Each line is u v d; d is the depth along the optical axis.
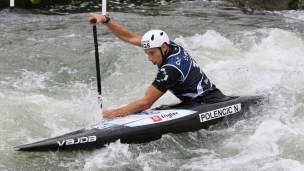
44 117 17.45
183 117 16.33
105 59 24.05
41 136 16.06
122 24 30.89
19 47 25.83
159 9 36.25
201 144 15.84
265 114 17.52
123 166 14.51
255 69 22.86
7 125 16.61
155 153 15.29
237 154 15.13
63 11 35.47
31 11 35.09
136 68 22.94
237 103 17.30
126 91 20.75
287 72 22.30
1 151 14.97
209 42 26.12
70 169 14.25
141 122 15.84
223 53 25.03
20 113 17.47
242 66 23.08
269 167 14.27
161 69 15.66
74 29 29.66
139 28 29.98
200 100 16.97
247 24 31.72
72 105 18.78
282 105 18.27
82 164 14.53
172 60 15.69
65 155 14.91
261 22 32.59
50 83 21.39
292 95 19.31
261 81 21.38
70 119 17.42
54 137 15.13
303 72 22.12
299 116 17.48
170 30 29.45
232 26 30.81
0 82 21.00
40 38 27.58
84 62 23.89
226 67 22.88
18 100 18.64
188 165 14.59
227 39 26.80
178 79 16.02
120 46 25.53
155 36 15.41
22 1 35.69
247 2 38.38
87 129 15.49
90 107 16.97
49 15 34.00
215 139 16.11
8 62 23.61
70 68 23.23
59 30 29.42
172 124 16.11
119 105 19.17
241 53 25.30
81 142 15.05
